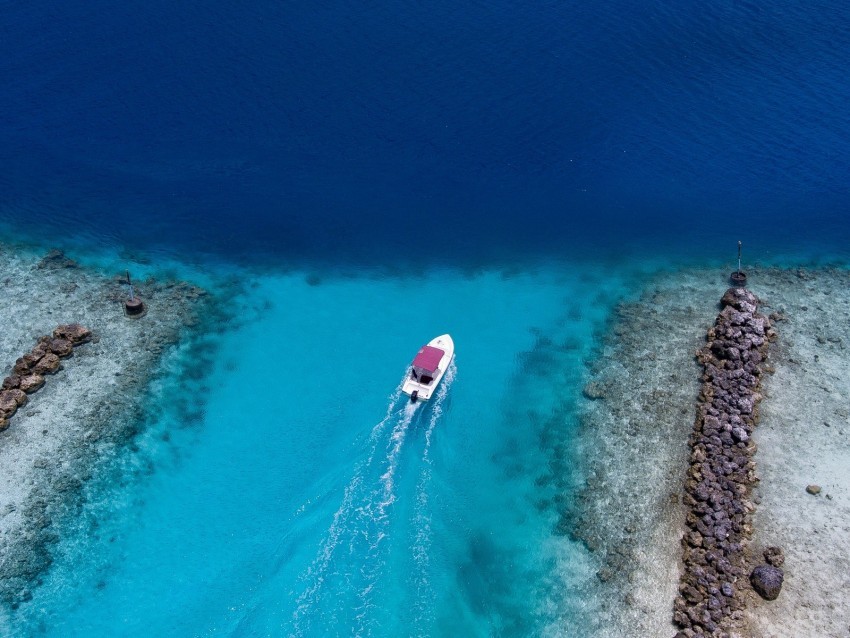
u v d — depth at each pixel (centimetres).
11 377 5741
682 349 6372
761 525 4953
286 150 8575
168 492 5212
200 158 8394
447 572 4775
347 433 5656
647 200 8194
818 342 6419
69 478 5206
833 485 5212
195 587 4691
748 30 10638
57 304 6550
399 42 10256
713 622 4369
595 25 10675
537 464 5456
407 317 6744
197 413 5762
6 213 7556
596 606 4591
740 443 5412
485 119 9125
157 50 9856
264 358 6259
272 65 9725
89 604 4584
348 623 4494
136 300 6531
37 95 9038
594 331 6619
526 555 4881
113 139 8531
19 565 4716
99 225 7531
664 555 4831
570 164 8606
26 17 10294
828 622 4434
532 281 7188
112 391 5822
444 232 7731
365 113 9112
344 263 7312
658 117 9250
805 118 9238
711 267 7388
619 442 5591
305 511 5106
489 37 10412
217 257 7294
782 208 8106
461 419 5772
